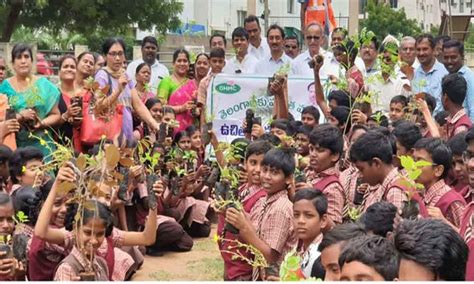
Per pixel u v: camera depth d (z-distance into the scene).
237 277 3.87
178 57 6.90
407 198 3.29
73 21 16.89
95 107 5.54
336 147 3.88
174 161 5.82
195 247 6.07
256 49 7.16
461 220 3.49
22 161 4.49
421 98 4.68
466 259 2.23
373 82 5.98
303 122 5.44
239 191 4.15
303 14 9.48
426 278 2.16
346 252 2.28
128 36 18.44
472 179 3.58
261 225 3.69
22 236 3.58
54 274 3.56
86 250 3.32
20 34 21.00
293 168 3.72
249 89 6.56
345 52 6.21
